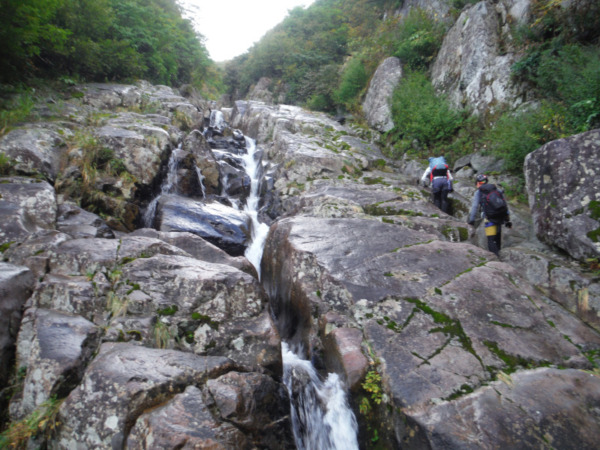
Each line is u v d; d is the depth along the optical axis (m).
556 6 7.69
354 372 3.41
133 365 2.86
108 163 6.64
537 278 4.67
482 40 9.63
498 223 5.36
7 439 2.55
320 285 4.46
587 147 4.76
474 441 2.62
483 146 8.52
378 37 14.88
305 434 3.59
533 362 3.35
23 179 5.48
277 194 8.70
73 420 2.56
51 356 2.94
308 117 13.70
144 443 2.36
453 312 3.90
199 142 8.89
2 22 6.40
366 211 6.88
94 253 4.11
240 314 3.90
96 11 10.62
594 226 4.46
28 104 7.20
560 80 6.79
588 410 2.84
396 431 2.97
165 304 3.69
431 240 5.52
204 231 6.42
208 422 2.56
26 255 3.97
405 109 10.88
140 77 13.57
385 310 3.97
